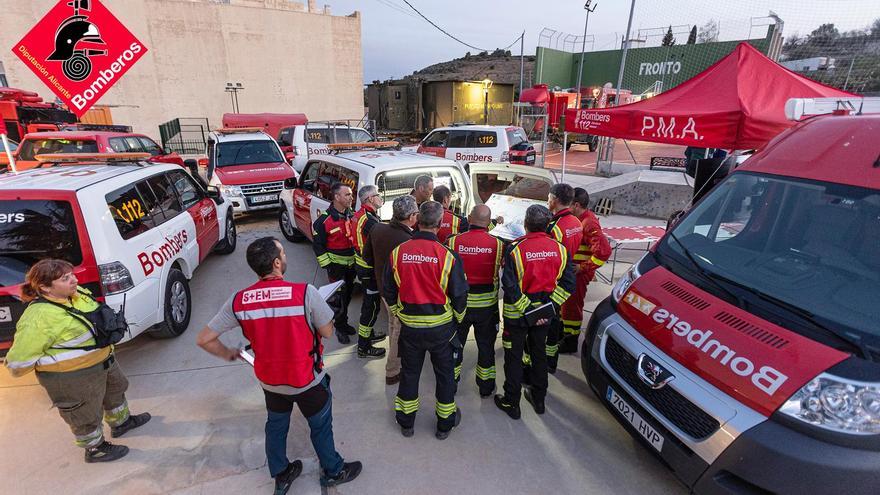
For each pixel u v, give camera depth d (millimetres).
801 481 1914
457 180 5316
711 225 3043
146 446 2994
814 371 2006
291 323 2227
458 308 2797
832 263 2447
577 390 3639
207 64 25250
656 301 2719
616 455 2947
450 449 2988
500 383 3783
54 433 3127
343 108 29766
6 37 20562
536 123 22750
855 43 16375
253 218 9367
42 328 2369
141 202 4113
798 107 3336
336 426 3199
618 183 9547
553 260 2912
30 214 3197
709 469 2189
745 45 5066
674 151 21719
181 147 25312
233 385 3666
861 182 2527
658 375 2439
